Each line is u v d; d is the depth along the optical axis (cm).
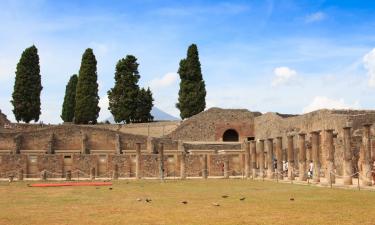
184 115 9431
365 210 2234
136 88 9625
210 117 8538
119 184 4625
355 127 5319
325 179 4938
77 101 9325
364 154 3794
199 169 6894
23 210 2358
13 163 6300
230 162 7050
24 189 3900
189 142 7962
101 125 9181
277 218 2008
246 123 8662
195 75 9506
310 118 6200
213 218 2025
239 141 8600
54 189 3891
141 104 9606
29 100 8856
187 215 2125
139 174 6109
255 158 6028
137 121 9644
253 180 5372
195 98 9412
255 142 6044
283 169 5897
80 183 4703
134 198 3005
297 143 6512
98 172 6550
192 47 9594
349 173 3906
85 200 2880
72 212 2262
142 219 2005
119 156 6631
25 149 7106
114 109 9569
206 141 8394
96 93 9425
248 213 2181
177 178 6112
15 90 8856
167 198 2994
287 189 3700
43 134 7244
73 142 7375
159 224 1866
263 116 8156
